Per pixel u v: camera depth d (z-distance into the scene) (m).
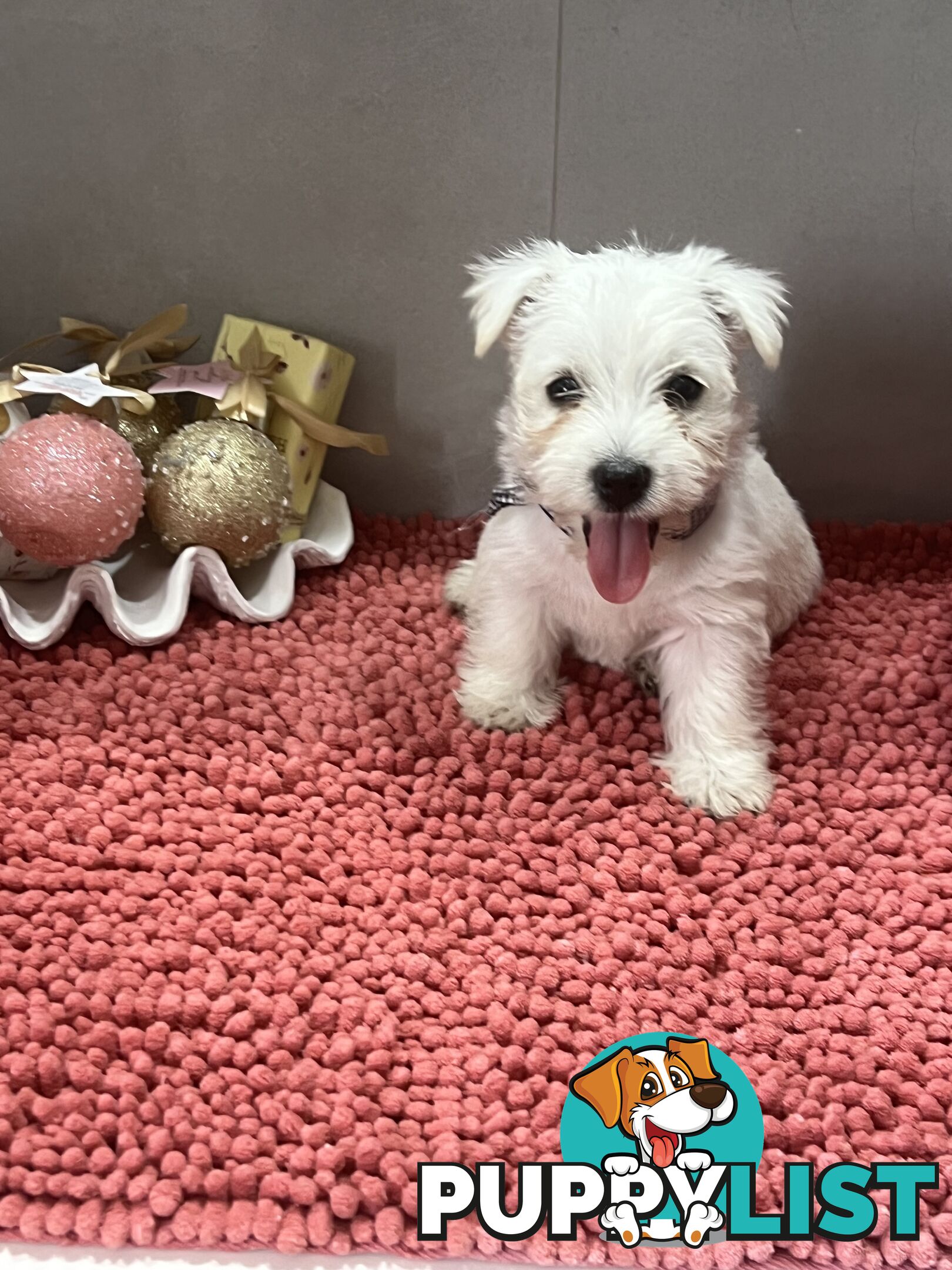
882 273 0.68
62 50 0.62
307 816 0.57
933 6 0.61
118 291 0.69
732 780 0.58
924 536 0.75
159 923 0.52
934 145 0.64
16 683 0.61
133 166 0.65
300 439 0.69
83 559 0.61
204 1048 0.48
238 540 0.64
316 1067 0.48
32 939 0.51
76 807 0.56
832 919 0.54
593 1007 0.50
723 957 0.52
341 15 0.61
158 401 0.68
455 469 0.75
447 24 0.61
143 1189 0.44
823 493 0.75
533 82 0.63
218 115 0.64
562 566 0.57
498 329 0.52
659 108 0.63
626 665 0.64
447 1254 0.43
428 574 0.73
